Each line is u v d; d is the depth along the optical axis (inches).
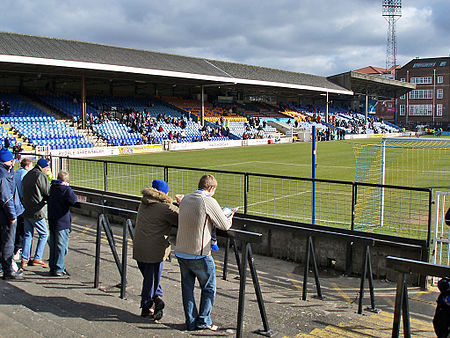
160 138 1603.1
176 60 1771.7
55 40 1435.8
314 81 2460.6
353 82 2635.3
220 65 1977.1
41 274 245.1
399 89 2967.5
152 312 181.2
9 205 222.5
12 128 1259.8
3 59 1094.4
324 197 530.6
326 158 1159.0
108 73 1504.7
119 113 1716.3
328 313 208.1
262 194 559.5
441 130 2915.8
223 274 268.1
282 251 321.1
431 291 253.1
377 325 193.0
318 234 221.8
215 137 1790.1
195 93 2345.0
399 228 381.1
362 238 209.6
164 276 263.6
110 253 309.0
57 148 1231.5
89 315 178.7
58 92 1819.6
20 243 276.1
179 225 169.5
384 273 276.7
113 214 211.3
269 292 245.9
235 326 181.9
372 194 530.6
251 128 2112.5
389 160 1029.8
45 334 150.9
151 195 181.8
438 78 3312.0
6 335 144.1
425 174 781.3
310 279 277.9
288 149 1535.4
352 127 2586.1
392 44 4153.5
